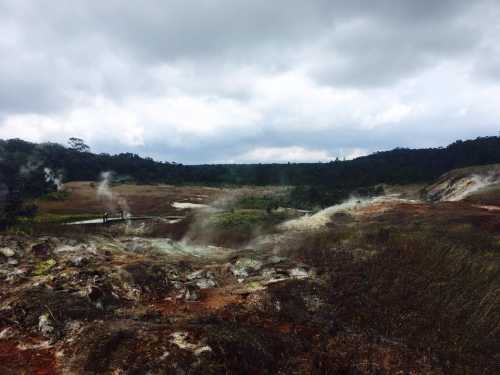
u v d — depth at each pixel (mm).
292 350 11625
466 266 16969
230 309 14062
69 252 19016
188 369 9367
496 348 12555
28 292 13094
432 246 19219
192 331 10898
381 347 12281
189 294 15227
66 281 14602
